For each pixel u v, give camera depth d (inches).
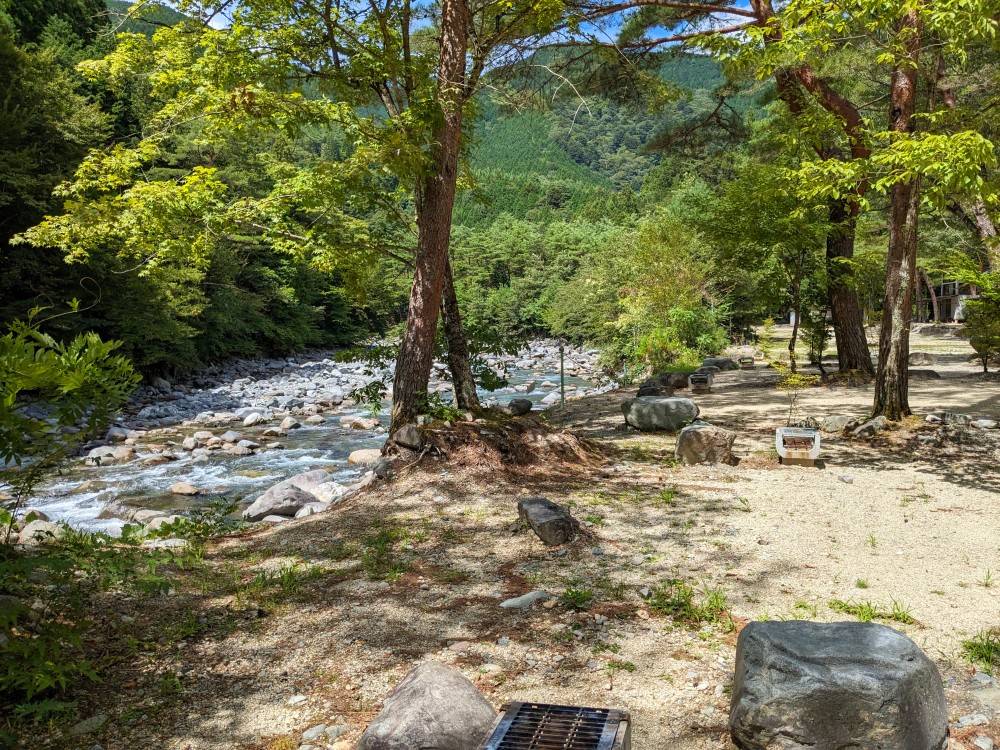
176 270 1131.9
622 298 1359.5
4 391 165.2
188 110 378.9
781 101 834.2
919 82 671.8
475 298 2714.1
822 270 757.9
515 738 128.3
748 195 759.1
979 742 144.6
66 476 542.3
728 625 199.2
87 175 375.9
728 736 149.3
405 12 410.3
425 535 281.7
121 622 203.2
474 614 210.8
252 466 584.7
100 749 146.6
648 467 391.9
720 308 1422.2
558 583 232.5
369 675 177.0
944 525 286.8
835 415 534.6
